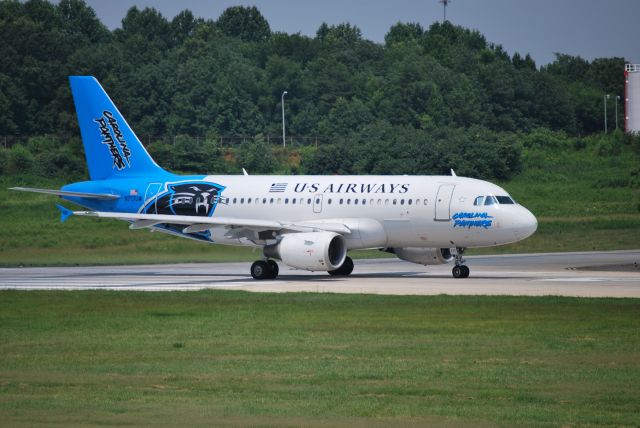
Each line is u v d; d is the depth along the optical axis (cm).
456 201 15712
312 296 12475
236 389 6900
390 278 16188
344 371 7500
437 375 7331
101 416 6125
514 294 12719
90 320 10362
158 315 10750
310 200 16750
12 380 7231
